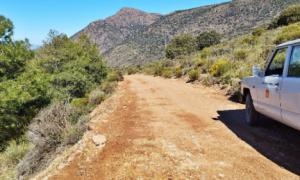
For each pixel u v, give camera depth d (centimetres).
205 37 6594
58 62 2333
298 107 513
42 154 755
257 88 705
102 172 553
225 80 1709
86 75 2447
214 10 16862
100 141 707
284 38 2255
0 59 1677
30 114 1568
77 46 2808
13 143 1262
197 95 1484
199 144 668
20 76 1655
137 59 14662
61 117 879
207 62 2612
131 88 2212
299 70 525
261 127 786
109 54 18612
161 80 2970
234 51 2711
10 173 820
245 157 579
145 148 655
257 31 3834
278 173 501
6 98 1455
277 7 12494
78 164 605
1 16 1803
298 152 589
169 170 535
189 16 18575
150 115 1017
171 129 806
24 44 1822
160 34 17850
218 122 866
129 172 539
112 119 987
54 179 549
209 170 526
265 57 1931
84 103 1510
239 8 15150
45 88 1661
